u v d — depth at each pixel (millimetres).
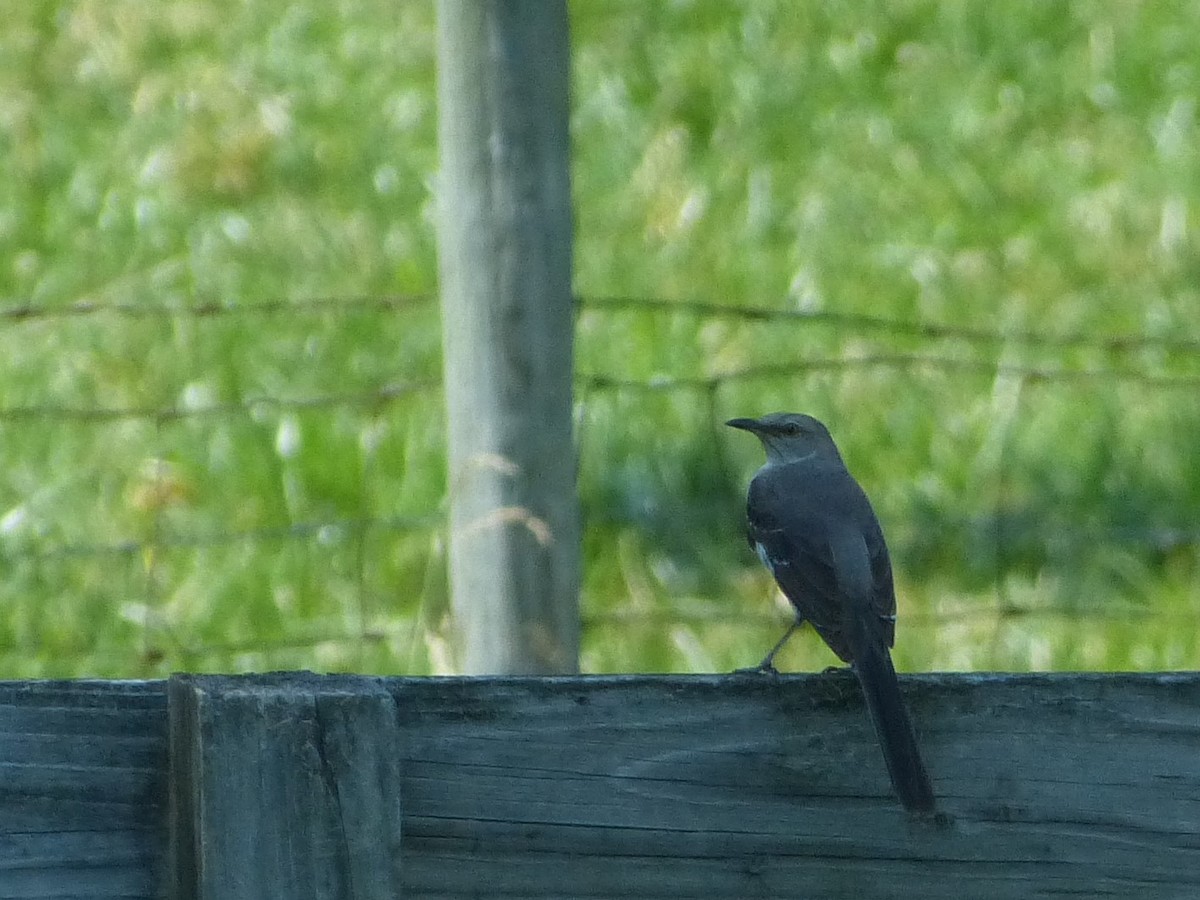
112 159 16969
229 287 14406
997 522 11211
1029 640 10914
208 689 4520
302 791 4520
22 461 12383
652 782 4891
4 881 4473
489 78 7312
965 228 15625
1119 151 16844
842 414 12836
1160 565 11750
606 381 9336
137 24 19203
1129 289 14555
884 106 17812
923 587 11547
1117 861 5145
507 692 4773
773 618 10375
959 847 5102
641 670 10656
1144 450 12547
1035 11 19250
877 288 14609
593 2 19484
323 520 11781
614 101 17719
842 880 5047
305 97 17969
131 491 12000
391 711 4582
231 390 12930
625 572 11477
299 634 10797
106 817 4539
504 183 7340
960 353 13703
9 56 18734
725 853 4957
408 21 19328
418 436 12148
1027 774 5129
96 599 11125
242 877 4484
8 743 4480
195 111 17406
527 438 7426
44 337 13758
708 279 14719
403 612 10992
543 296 7391
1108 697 5141
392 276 14547
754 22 19125
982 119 17438
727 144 17266
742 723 4961
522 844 4801
